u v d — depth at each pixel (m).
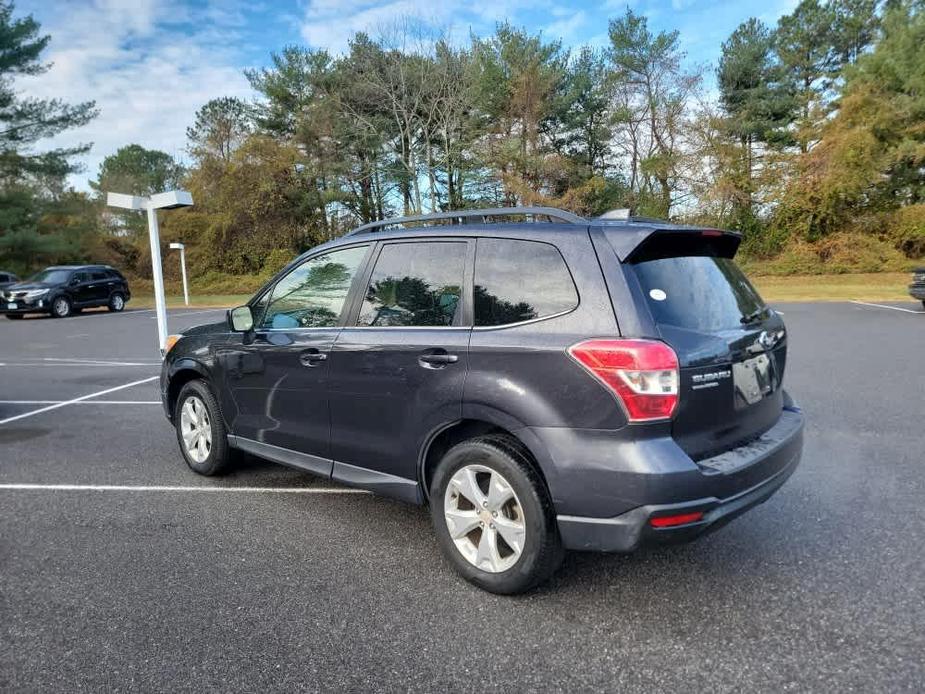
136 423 6.59
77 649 2.53
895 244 33.03
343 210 43.28
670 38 35.97
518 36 35.62
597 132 38.47
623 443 2.53
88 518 3.95
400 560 3.32
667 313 2.67
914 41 32.88
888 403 6.63
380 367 3.28
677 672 2.34
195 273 42.22
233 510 4.07
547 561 2.76
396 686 2.28
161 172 68.00
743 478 2.67
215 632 2.64
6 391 8.65
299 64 40.59
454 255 3.17
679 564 3.20
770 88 37.25
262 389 4.03
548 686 2.27
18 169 33.34
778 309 19.52
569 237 2.82
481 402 2.85
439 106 36.75
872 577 3.01
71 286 23.06
